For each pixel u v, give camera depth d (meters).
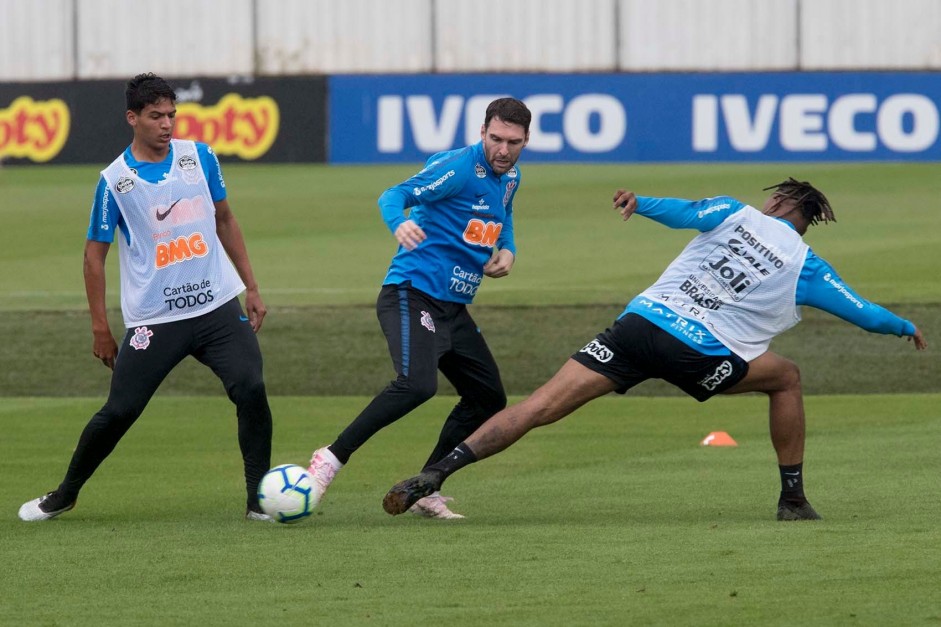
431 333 19.80
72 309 43.66
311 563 16.11
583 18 93.31
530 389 34.44
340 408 31.95
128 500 21.58
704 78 77.69
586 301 43.12
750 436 27.48
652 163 78.69
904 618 13.23
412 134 81.25
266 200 69.62
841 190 67.94
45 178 79.25
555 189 70.56
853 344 37.69
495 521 19.27
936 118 75.00
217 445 27.05
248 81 82.25
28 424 29.73
